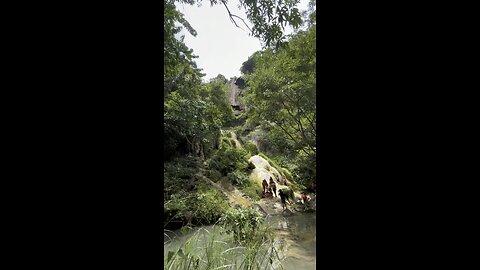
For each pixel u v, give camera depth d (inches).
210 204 188.4
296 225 212.5
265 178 370.3
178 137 297.7
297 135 304.8
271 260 57.7
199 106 210.7
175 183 253.3
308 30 229.6
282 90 248.7
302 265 117.9
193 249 50.4
